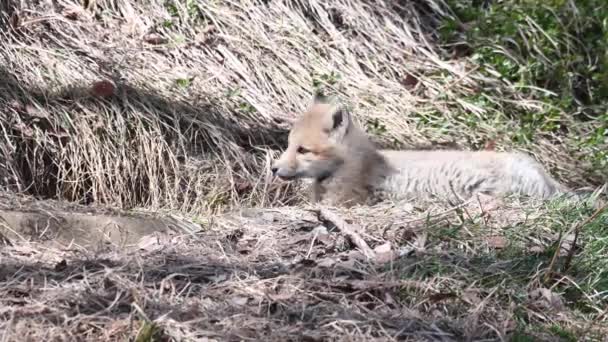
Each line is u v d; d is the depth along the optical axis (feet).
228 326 24.62
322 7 54.80
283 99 49.44
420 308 27.12
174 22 51.42
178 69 48.57
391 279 28.12
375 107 50.06
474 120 50.57
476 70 53.98
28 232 32.78
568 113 53.16
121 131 43.19
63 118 42.83
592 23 57.67
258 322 25.03
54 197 42.11
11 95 43.19
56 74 45.37
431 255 30.17
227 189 43.16
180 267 28.25
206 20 52.13
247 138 46.16
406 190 39.83
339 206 38.40
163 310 25.04
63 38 48.24
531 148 49.14
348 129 40.24
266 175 44.11
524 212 35.68
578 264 30.86
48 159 42.19
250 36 51.80
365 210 36.73
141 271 27.48
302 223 33.76
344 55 52.85
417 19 56.54
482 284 29.25
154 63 48.44
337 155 39.88
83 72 46.09
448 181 39.55
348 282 27.61
